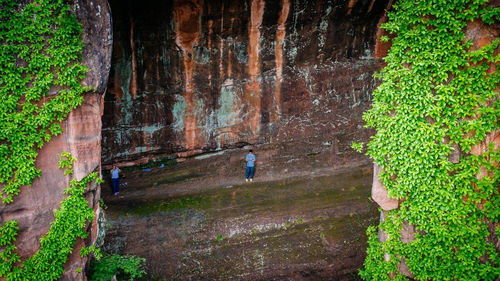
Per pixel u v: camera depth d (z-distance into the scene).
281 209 12.53
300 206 12.69
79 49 7.46
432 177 8.23
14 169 7.39
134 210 12.08
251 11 11.61
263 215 12.25
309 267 10.77
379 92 8.44
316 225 12.00
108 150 12.58
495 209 7.96
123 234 11.23
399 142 8.32
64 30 7.29
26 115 7.33
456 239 8.28
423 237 8.60
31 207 7.62
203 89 12.82
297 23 12.27
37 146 7.54
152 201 12.52
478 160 7.91
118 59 11.44
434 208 8.30
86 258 8.61
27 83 7.26
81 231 8.19
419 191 8.41
